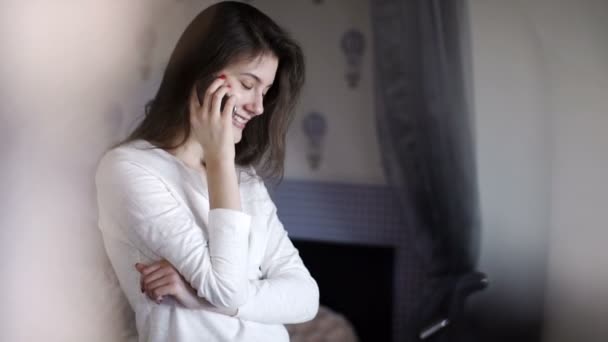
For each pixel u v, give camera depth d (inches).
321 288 135.4
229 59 51.9
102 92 68.5
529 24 109.7
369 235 133.0
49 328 51.7
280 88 57.7
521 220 113.7
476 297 112.3
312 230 136.4
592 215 106.5
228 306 47.8
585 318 107.5
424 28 107.4
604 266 106.0
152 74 79.8
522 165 113.0
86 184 62.7
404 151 112.2
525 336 112.0
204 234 51.1
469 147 108.1
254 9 54.7
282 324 54.3
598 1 89.3
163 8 82.8
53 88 62.3
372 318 132.7
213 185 49.4
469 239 109.2
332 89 133.3
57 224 56.7
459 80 106.6
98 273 53.1
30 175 60.9
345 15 131.3
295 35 133.9
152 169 50.8
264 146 59.9
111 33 70.1
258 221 56.7
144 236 48.5
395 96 111.7
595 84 103.5
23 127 62.1
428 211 112.1
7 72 59.8
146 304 49.3
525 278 112.9
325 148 134.9
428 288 112.7
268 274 56.6
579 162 107.5
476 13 114.2
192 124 52.1
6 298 52.2
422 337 103.0
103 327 51.6
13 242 55.7
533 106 112.2
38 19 59.5
